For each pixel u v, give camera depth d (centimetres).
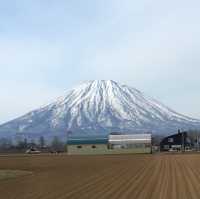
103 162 9325
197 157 11100
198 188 3984
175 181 4688
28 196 3547
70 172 6419
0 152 19325
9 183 4797
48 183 4681
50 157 12825
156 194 3572
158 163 8450
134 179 5038
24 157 12925
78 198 3381
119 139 17300
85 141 17338
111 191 3841
